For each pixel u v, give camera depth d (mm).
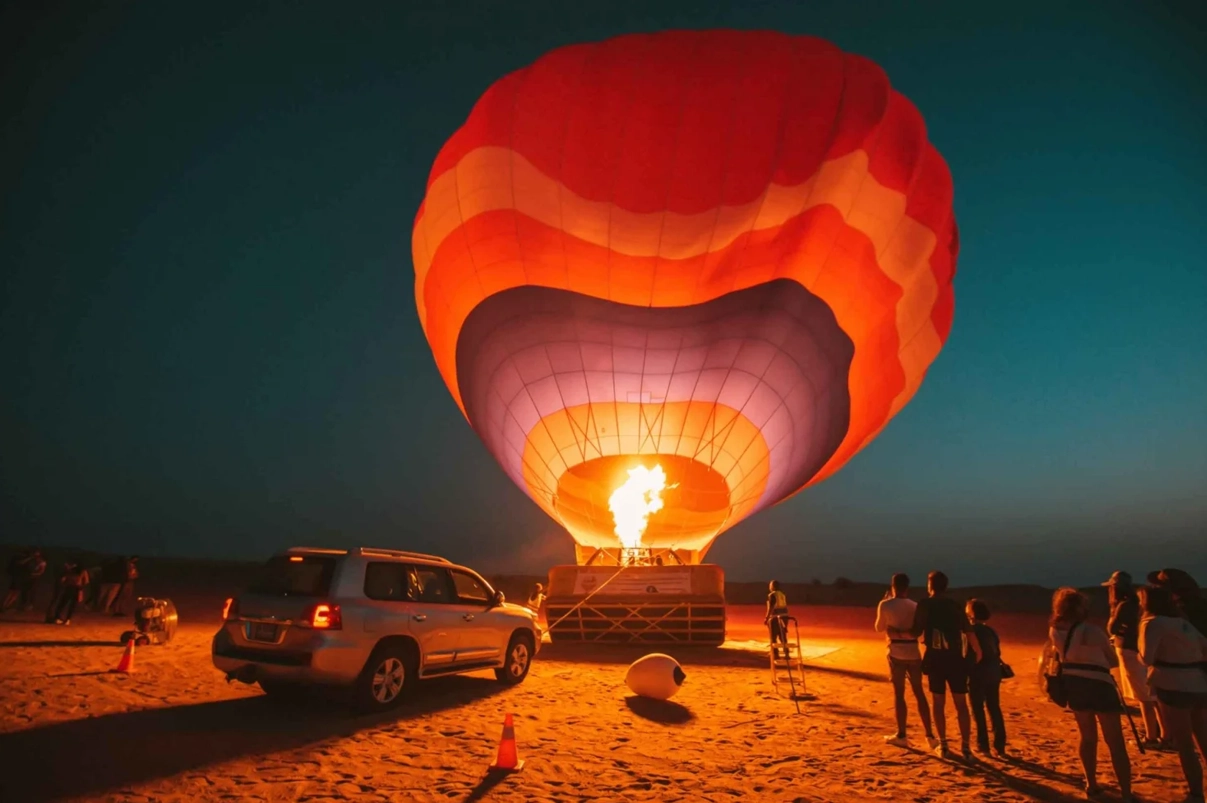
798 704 9234
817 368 17938
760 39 15945
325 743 6512
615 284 16812
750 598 42125
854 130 15602
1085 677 5625
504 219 16703
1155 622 5578
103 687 8523
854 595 43156
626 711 8562
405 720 7473
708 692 10047
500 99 16234
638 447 17719
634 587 14836
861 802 5531
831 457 19156
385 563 8250
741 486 18094
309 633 7281
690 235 16141
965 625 6805
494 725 7504
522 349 17453
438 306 18500
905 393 19375
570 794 5500
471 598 9367
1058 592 6035
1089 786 5633
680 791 5664
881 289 17828
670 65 15500
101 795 5047
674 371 17281
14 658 10305
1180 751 5422
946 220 18000
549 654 13555
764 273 16984
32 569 17359
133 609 19203
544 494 18266
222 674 9695
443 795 5348
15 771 5430
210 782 5402
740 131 15352
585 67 15695
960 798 5656
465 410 19641
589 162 15648
